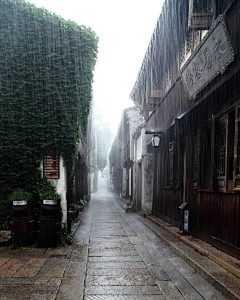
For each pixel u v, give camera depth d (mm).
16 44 6934
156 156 11812
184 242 6543
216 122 5688
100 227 9547
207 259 5074
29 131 6898
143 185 12797
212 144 5719
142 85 11664
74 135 7086
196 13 5004
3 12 6863
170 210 9156
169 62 8977
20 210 6336
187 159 7602
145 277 4523
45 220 6285
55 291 3879
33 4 6996
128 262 5375
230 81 4637
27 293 3795
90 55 7516
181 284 4199
